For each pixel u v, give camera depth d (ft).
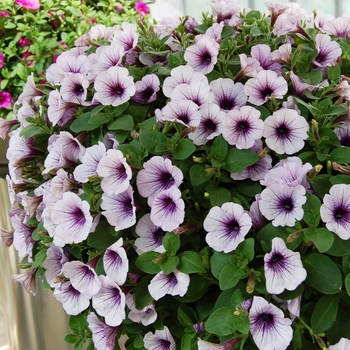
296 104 2.74
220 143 2.61
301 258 2.47
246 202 2.59
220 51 2.94
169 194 2.50
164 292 2.51
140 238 2.61
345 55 2.99
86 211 2.58
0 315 5.15
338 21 3.24
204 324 2.57
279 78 2.68
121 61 3.00
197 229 2.61
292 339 2.47
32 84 3.17
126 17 5.39
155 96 2.83
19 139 3.08
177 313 2.65
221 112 2.61
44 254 2.89
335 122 2.70
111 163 2.59
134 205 2.59
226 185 2.70
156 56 3.07
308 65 2.90
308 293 2.52
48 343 3.77
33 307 3.76
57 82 3.06
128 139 2.84
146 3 5.88
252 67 2.78
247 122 2.57
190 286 2.55
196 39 3.03
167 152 2.61
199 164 2.61
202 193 2.61
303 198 2.41
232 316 2.42
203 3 6.14
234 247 2.42
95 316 2.71
